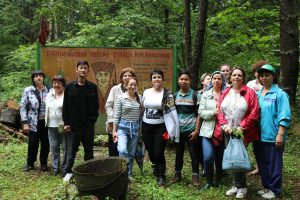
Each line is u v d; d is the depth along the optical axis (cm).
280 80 504
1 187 369
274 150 330
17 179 397
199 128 366
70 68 505
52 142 409
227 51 715
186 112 373
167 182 385
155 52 512
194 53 492
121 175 301
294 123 511
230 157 322
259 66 380
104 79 510
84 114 380
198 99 371
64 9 973
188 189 364
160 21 711
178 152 383
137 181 371
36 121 417
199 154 392
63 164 402
